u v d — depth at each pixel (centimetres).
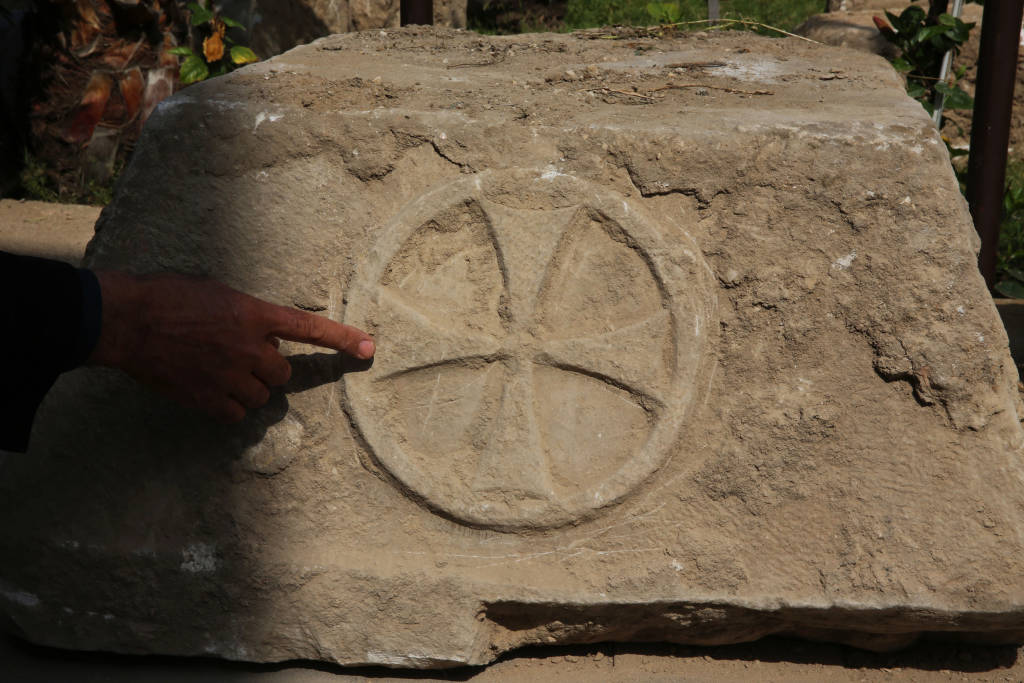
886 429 164
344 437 172
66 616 175
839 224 164
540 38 253
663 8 319
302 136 171
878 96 186
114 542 171
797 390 165
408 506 173
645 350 168
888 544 162
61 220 379
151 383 156
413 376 171
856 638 176
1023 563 158
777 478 166
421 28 260
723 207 166
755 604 164
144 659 179
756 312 166
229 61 420
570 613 170
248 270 171
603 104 182
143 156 172
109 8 394
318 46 232
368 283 170
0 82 410
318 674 177
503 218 169
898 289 163
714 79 201
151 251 171
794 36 263
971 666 176
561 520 169
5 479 175
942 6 349
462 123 170
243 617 172
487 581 168
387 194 172
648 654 180
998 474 161
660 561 167
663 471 168
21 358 142
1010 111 289
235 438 171
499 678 176
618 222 167
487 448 170
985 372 162
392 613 170
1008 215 361
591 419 170
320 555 171
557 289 170
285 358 170
